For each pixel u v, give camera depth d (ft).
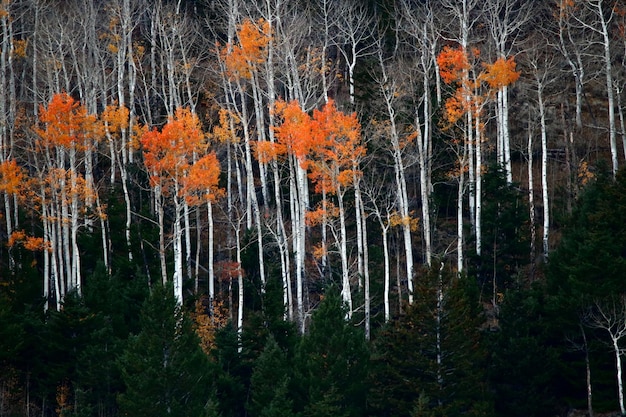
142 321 337.31
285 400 318.45
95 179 535.19
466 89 433.48
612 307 333.83
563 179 496.64
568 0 515.91
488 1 511.81
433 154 444.14
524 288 390.01
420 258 475.72
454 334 320.29
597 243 347.97
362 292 421.18
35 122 490.90
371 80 530.68
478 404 314.96
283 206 508.94
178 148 390.42
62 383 353.31
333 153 395.75
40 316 386.32
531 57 518.37
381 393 325.21
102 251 451.94
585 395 343.67
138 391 313.12
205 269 462.60
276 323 367.66
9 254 433.89
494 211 425.28
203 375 330.13
